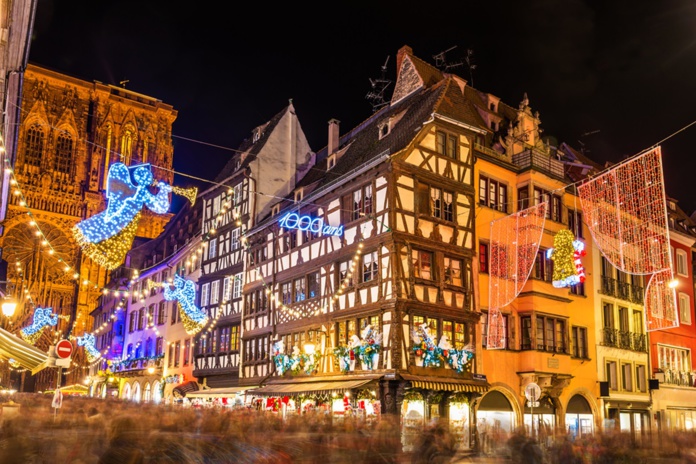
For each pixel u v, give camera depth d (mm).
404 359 21141
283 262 28438
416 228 22516
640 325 30172
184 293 29500
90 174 71875
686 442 9805
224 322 32469
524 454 9867
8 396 20500
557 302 25375
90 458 6391
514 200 25984
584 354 26516
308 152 35344
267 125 36969
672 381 30734
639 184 16344
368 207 23453
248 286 31016
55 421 7453
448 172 24031
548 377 24047
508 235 24797
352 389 21734
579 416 25891
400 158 22609
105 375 46750
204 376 33375
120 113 76625
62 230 68625
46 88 71438
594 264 28109
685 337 32531
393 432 9023
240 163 35438
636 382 28797
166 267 41781
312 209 26984
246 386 29469
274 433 8477
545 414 24734
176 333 38094
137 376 42906
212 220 36219
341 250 24406
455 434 9984
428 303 22125
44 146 69562
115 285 52844
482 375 22828
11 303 18844
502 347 23391
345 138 33406
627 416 28375
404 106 26812
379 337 21766
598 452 9617
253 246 31234
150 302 43812
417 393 21766
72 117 71812
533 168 25750
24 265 65938
